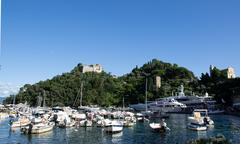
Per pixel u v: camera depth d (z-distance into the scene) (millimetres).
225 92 175625
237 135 72312
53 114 101688
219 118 125875
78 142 63062
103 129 78562
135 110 163625
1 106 184500
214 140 33969
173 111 157125
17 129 82812
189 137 69938
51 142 62750
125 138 68250
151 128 80875
